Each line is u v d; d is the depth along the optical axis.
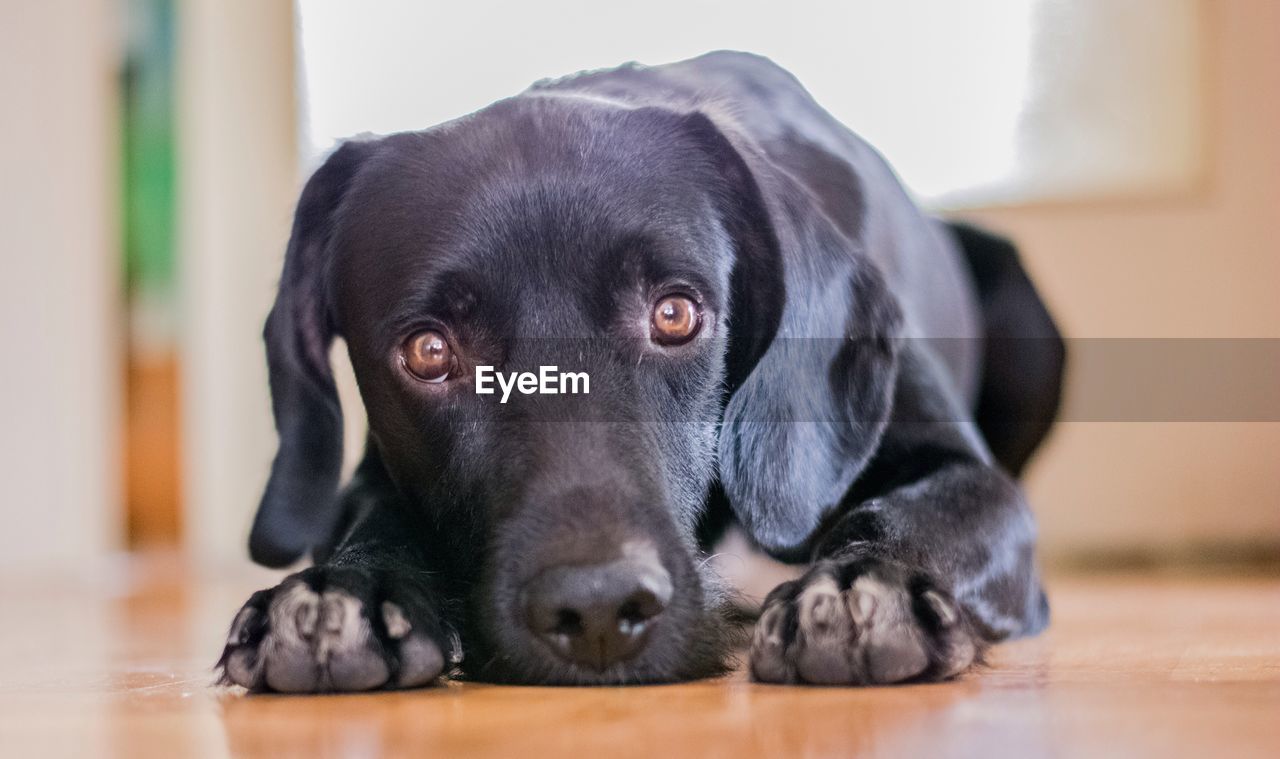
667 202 0.47
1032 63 1.25
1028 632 0.50
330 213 0.50
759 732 0.30
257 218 1.54
